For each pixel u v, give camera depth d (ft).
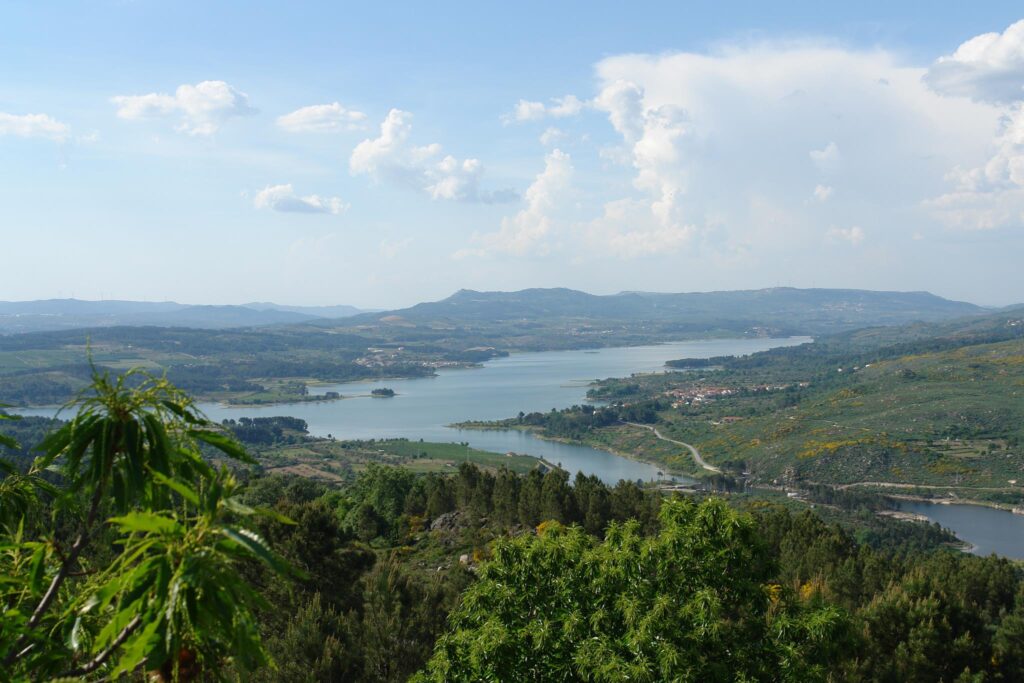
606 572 53.26
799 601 57.21
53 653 19.36
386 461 478.18
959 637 85.25
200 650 16.85
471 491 200.75
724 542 53.11
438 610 91.20
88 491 17.20
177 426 18.83
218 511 15.88
